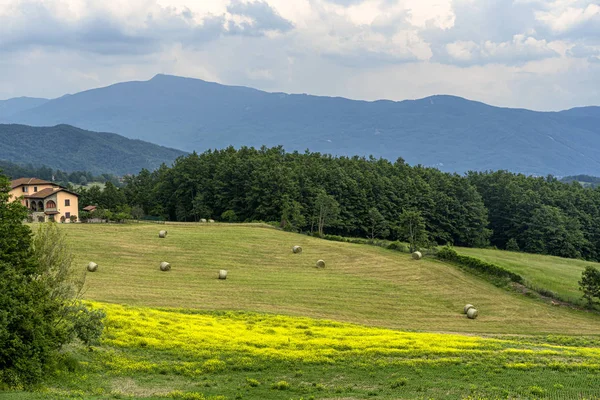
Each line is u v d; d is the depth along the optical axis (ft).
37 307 88.69
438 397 84.17
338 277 212.84
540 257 329.52
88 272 191.42
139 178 544.62
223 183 422.82
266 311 161.48
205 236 277.64
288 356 109.91
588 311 189.47
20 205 103.96
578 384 93.04
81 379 86.99
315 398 83.82
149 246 243.40
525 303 193.47
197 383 91.61
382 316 167.84
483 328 162.40
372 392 86.79
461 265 238.07
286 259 239.91
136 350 108.47
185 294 173.17
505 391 86.33
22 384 78.84
